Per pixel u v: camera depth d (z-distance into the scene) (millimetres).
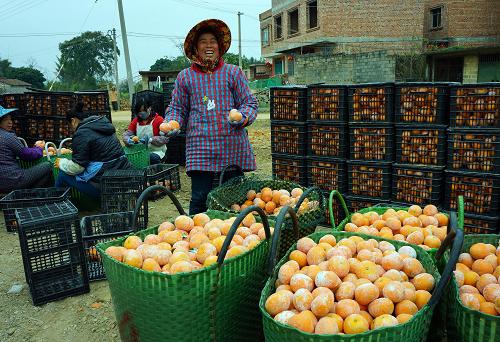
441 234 3209
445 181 4430
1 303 3693
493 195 4164
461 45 31016
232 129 4172
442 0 30891
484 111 4098
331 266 2373
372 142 4789
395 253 2529
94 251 4082
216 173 4246
